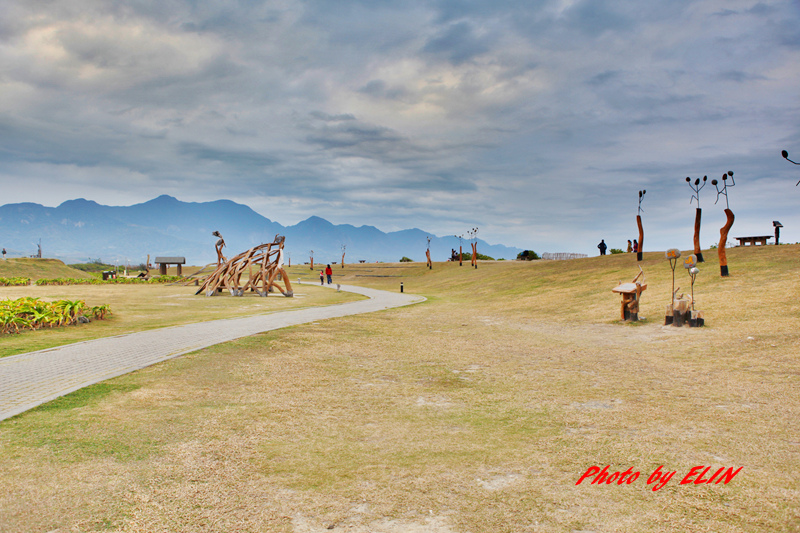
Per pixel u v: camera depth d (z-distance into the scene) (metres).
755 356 8.76
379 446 4.94
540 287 29.11
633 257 33.25
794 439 4.84
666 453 4.61
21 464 4.28
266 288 32.31
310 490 3.90
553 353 10.51
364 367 9.13
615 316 15.96
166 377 8.03
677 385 7.27
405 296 33.91
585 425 5.55
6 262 55.75
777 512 3.43
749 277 18.30
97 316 16.88
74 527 3.25
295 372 8.61
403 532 3.25
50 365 8.95
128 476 4.10
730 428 5.24
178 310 21.48
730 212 19.22
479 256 91.44
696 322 12.33
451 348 11.32
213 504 3.64
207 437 5.12
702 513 3.46
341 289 45.75
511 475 4.20
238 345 11.30
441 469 4.34
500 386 7.61
